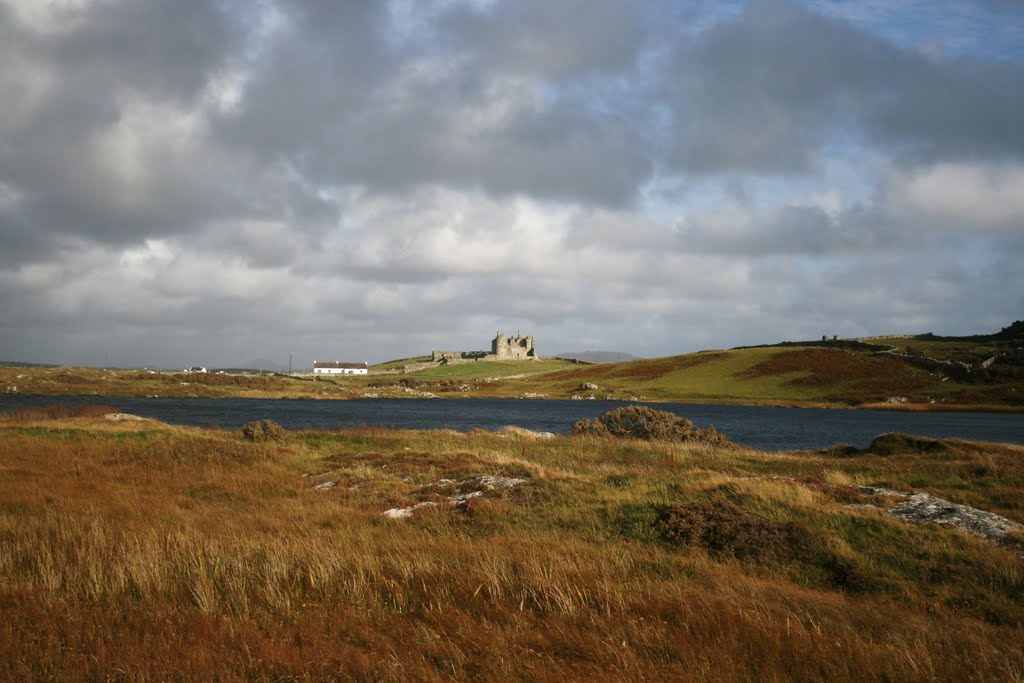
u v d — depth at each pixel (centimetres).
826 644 732
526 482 1955
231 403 10612
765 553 1248
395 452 2908
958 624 918
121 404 8725
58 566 942
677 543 1331
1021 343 13500
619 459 2952
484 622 771
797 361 14775
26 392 10394
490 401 13638
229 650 677
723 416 9144
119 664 622
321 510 1677
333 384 15725
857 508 1655
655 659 687
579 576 962
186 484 2112
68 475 2186
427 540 1305
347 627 759
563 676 637
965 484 2081
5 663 621
